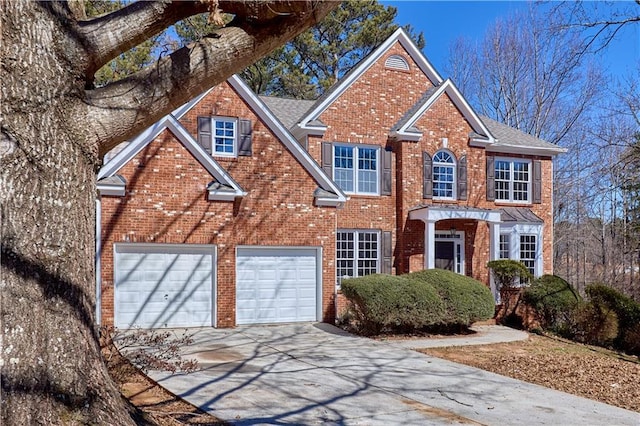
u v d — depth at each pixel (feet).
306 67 108.99
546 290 57.62
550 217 70.90
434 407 26.25
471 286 51.52
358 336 48.16
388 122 63.52
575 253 106.32
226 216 50.42
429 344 45.62
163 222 47.67
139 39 13.70
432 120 64.23
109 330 30.78
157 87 13.65
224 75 14.48
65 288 12.39
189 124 51.47
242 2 13.62
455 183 65.16
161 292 48.06
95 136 13.19
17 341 11.49
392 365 36.35
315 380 31.07
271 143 53.26
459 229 65.51
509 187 69.21
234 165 51.80
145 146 47.29
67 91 12.79
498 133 71.92
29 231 11.93
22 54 12.12
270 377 31.32
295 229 53.52
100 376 13.25
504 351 44.11
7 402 11.18
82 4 13.64
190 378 30.25
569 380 34.35
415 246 62.54
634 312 49.98
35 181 12.11
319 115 60.44
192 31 80.02
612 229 92.02
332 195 54.90
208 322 49.80
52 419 11.70
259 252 52.54
